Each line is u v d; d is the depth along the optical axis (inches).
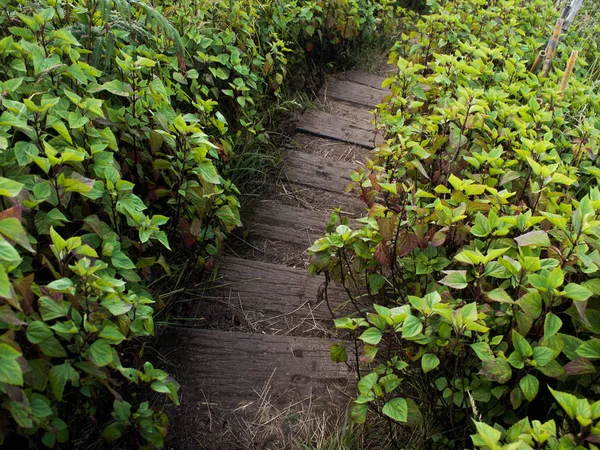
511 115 128.4
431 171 128.0
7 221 53.2
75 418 75.3
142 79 117.8
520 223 84.0
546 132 128.3
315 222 147.5
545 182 94.8
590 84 193.6
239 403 97.9
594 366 72.9
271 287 124.2
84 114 87.4
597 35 240.8
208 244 121.0
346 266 112.2
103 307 72.1
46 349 64.0
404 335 71.9
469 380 85.7
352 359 108.3
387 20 252.8
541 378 82.6
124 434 81.2
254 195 151.8
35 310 71.3
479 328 70.2
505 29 203.3
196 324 113.3
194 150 100.5
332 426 95.0
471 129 129.0
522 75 160.1
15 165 77.1
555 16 229.6
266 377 102.9
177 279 116.3
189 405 96.3
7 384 53.6
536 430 56.7
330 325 117.0
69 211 90.0
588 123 130.7
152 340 105.6
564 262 78.1
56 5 106.0
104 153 86.2
